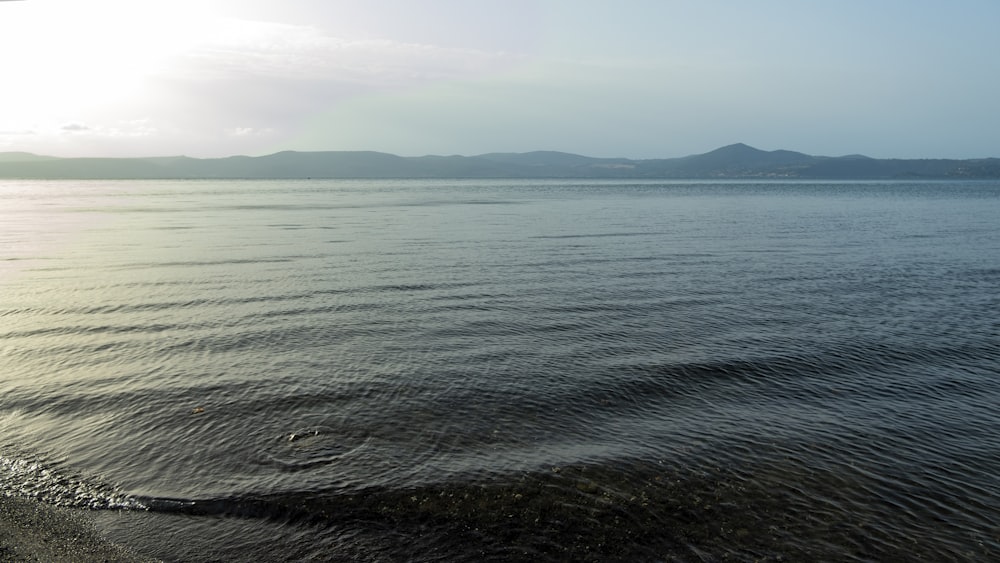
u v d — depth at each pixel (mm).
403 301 24859
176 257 37062
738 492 10617
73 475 10695
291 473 10906
